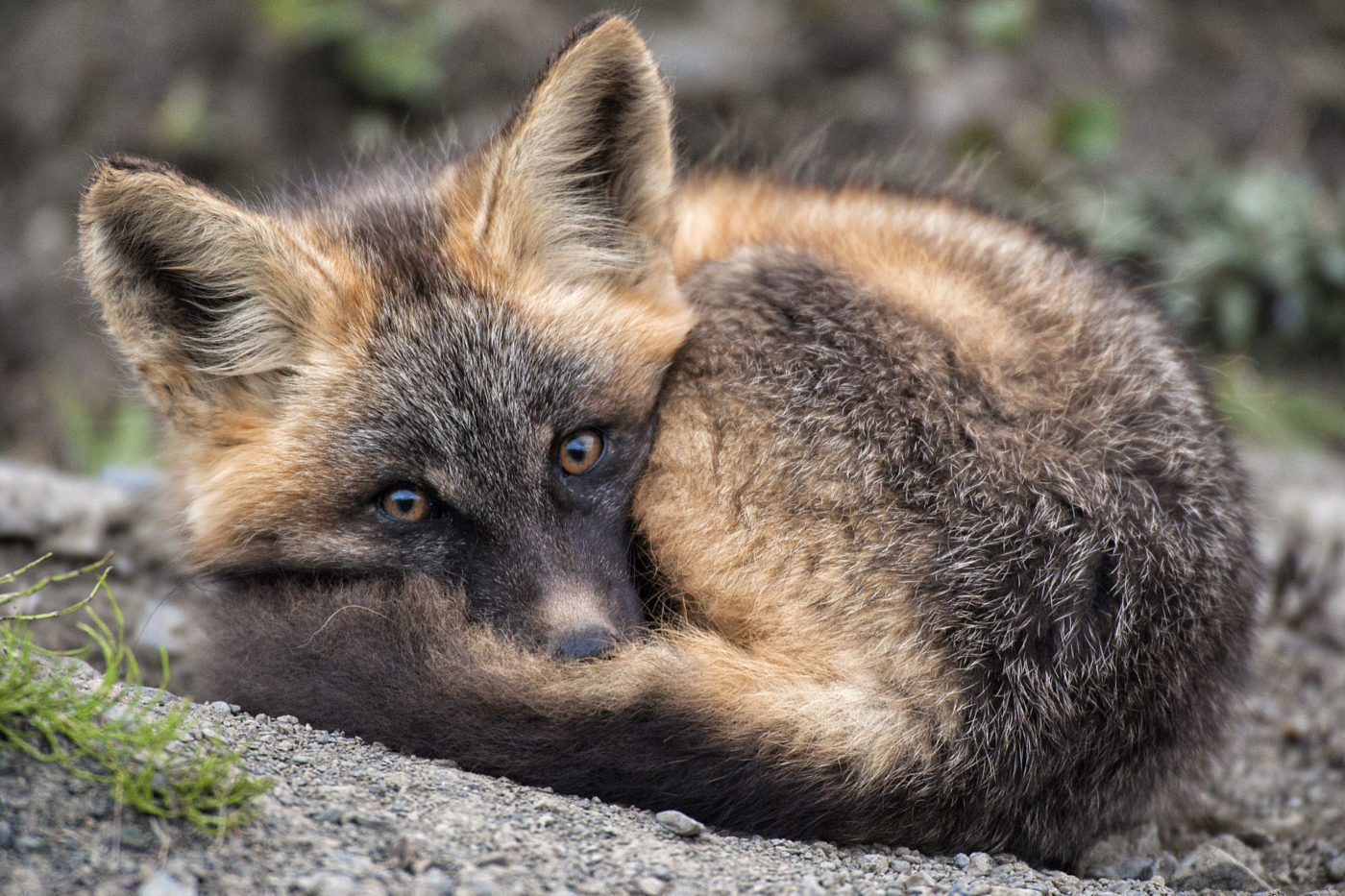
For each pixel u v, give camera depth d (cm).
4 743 483
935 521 675
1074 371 742
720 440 748
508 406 745
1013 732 640
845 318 758
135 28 1914
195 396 763
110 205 678
